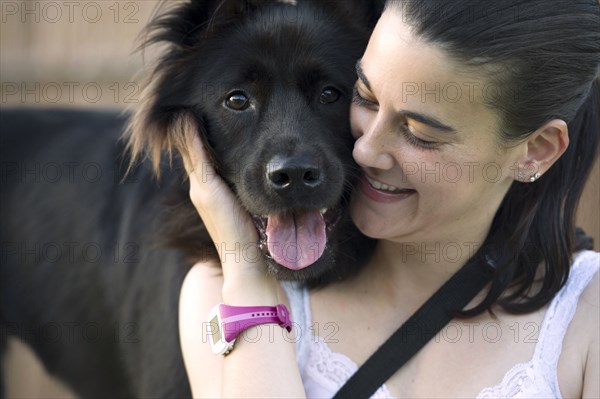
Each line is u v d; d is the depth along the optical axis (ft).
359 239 9.11
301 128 9.53
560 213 8.11
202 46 10.39
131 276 13.02
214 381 8.10
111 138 14.74
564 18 7.37
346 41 10.22
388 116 7.41
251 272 8.03
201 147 8.98
